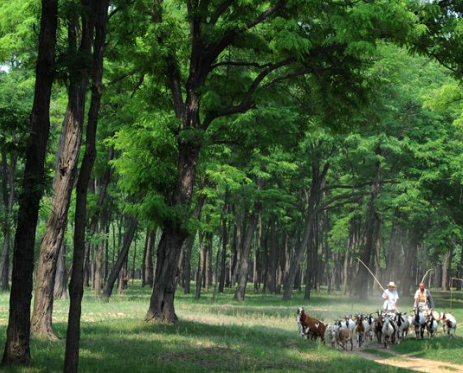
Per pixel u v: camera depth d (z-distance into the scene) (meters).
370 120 26.30
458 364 18.25
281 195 47.00
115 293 51.28
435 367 17.53
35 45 28.16
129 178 22.06
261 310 35.34
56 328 19.28
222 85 23.86
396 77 34.38
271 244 62.34
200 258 47.78
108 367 12.56
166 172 21.55
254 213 48.22
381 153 48.12
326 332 23.73
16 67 36.97
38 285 17.39
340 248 77.38
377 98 26.02
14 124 12.24
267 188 52.91
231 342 17.64
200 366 13.81
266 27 22.66
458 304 50.41
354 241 64.50
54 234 17.59
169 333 19.02
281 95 23.56
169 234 21.59
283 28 19.75
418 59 50.75
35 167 12.54
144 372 12.42
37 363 12.57
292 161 48.94
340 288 84.56
